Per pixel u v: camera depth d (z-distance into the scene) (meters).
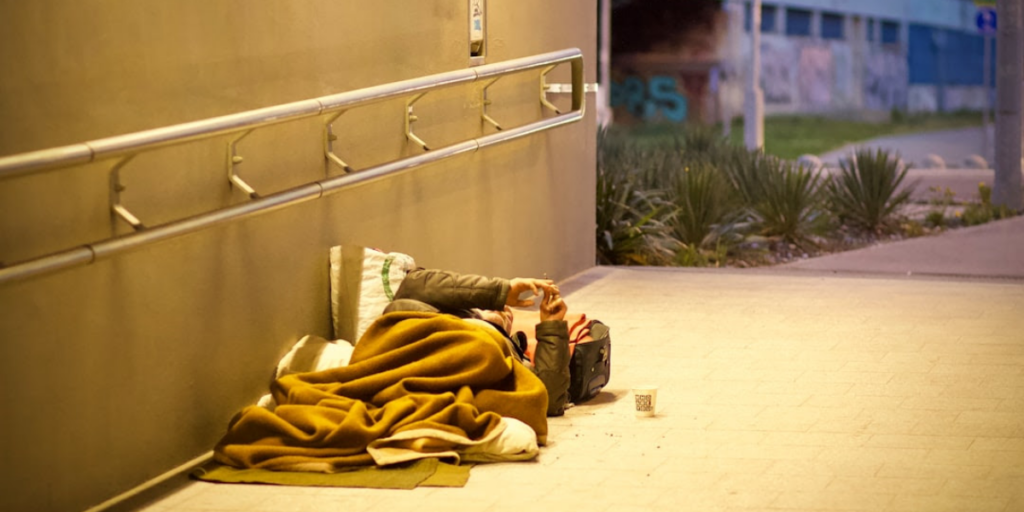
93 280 4.79
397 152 7.05
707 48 35.00
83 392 4.77
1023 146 15.81
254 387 5.81
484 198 8.41
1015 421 5.94
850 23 40.00
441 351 5.62
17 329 4.45
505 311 6.59
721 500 4.80
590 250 10.79
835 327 8.25
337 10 6.40
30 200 4.48
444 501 4.81
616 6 34.81
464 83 7.06
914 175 19.95
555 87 9.38
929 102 42.41
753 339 7.89
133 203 4.98
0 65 4.31
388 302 6.34
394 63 7.02
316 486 5.01
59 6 4.56
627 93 34.84
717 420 6.01
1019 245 12.94
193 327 5.38
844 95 39.59
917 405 6.25
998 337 7.89
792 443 5.61
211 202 5.45
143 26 4.99
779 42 37.16
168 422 5.24
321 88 6.29
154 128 5.01
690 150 16.06
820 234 13.81
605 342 6.41
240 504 4.81
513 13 8.77
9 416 4.43
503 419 5.41
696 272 10.71
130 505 4.84
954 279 10.35
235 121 5.11
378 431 5.21
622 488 4.97
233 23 5.56
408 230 7.28
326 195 6.12
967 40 44.34
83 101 4.69
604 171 12.42
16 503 4.48
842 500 4.80
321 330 6.36
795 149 31.50
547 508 4.72
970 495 4.84
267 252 5.86
